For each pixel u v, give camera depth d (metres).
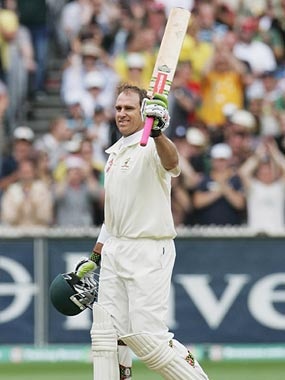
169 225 23.31
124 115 23.38
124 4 50.00
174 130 46.09
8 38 48.75
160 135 22.25
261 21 49.56
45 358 38.06
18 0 50.31
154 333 22.89
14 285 37.91
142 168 23.09
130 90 23.55
